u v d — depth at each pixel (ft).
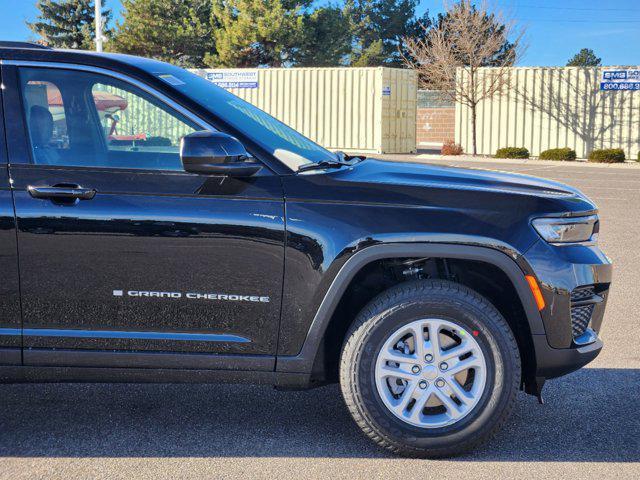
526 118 97.40
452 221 10.80
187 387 14.35
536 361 11.21
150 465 10.80
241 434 12.02
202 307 10.84
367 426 10.92
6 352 10.87
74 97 11.03
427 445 10.91
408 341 11.06
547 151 92.38
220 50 148.46
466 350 10.88
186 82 11.80
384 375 10.86
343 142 96.68
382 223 10.75
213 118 11.14
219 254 10.72
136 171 10.81
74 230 10.62
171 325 10.89
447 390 10.96
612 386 14.55
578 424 12.59
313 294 10.78
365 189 10.93
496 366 10.87
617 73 92.17
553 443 11.77
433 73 102.47
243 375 11.05
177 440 11.75
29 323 10.85
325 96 96.78
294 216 10.75
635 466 10.95
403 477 10.47
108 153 10.98
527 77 96.73
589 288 11.45
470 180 11.60
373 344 10.80
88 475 10.44
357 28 202.90
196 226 10.66
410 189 11.00
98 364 10.96
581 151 95.09
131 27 150.00
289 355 10.98
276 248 10.73
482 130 99.96
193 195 10.71
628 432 12.26
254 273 10.77
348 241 10.68
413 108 98.84
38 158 10.80
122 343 10.91
